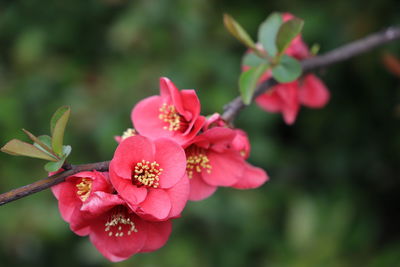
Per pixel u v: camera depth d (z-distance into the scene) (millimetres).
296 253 817
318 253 805
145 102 464
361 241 856
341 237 817
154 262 812
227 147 458
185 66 825
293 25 479
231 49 859
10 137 853
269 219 881
